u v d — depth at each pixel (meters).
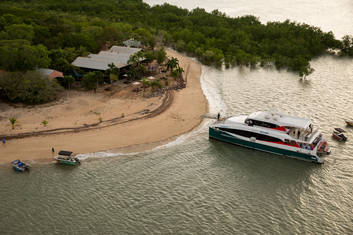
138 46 154.25
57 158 66.38
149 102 97.12
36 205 55.22
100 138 76.31
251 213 54.16
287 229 50.66
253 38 179.25
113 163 67.62
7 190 58.78
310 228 50.91
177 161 69.25
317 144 68.06
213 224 51.53
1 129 78.06
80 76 110.56
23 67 98.31
